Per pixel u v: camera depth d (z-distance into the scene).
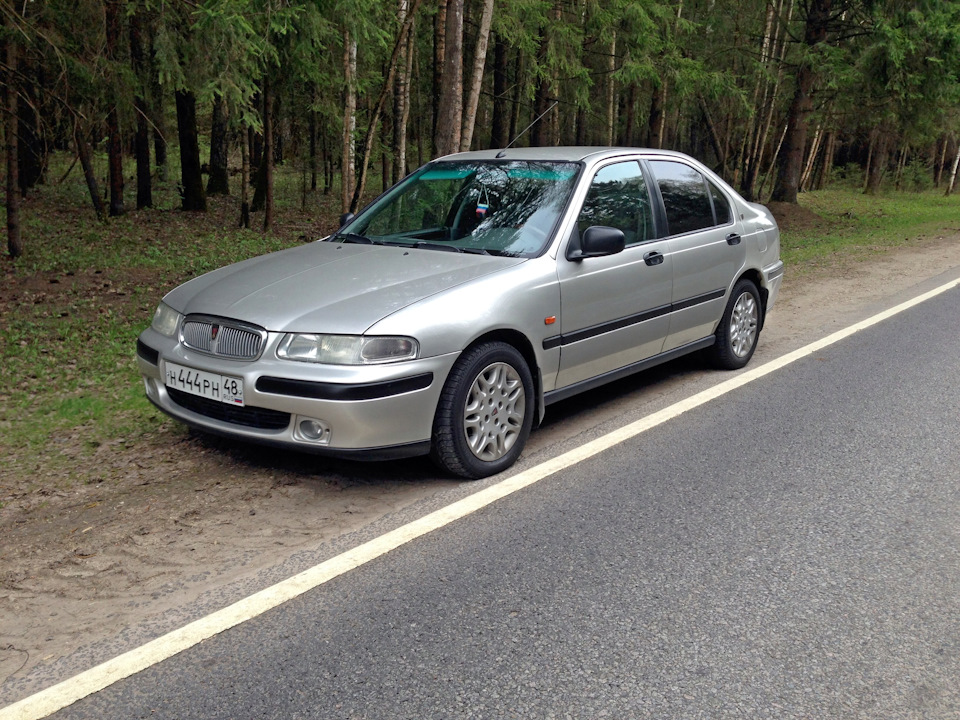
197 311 4.32
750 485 4.32
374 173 28.55
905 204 32.19
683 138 37.97
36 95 13.00
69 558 3.60
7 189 12.39
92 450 5.00
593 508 4.03
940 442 4.96
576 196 4.96
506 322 4.32
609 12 18.55
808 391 5.98
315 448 3.95
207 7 9.83
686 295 5.74
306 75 14.68
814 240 17.41
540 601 3.18
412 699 2.61
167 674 2.75
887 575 3.40
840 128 26.47
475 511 3.99
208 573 3.43
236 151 36.88
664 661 2.81
